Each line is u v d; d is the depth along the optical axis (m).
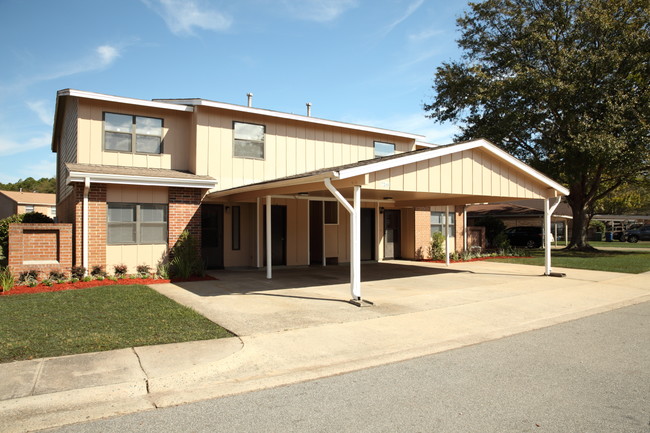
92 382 4.61
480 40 24.06
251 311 8.05
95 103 12.90
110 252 11.84
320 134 16.23
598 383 4.81
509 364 5.49
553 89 20.16
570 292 10.78
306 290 10.38
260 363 5.38
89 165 12.41
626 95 20.14
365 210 17.81
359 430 3.71
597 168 23.39
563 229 39.47
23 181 73.75
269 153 15.00
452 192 10.62
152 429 3.73
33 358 5.24
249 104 15.51
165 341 6.04
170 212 12.55
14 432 3.66
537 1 22.58
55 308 7.84
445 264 17.03
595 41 21.50
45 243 10.73
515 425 3.79
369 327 7.12
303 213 15.55
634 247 29.31
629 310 9.02
